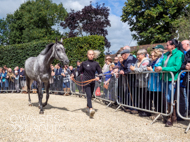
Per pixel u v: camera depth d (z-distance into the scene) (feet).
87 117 15.74
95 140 10.57
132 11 84.23
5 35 123.75
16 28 117.39
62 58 16.34
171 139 10.85
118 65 21.01
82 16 102.27
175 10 74.95
